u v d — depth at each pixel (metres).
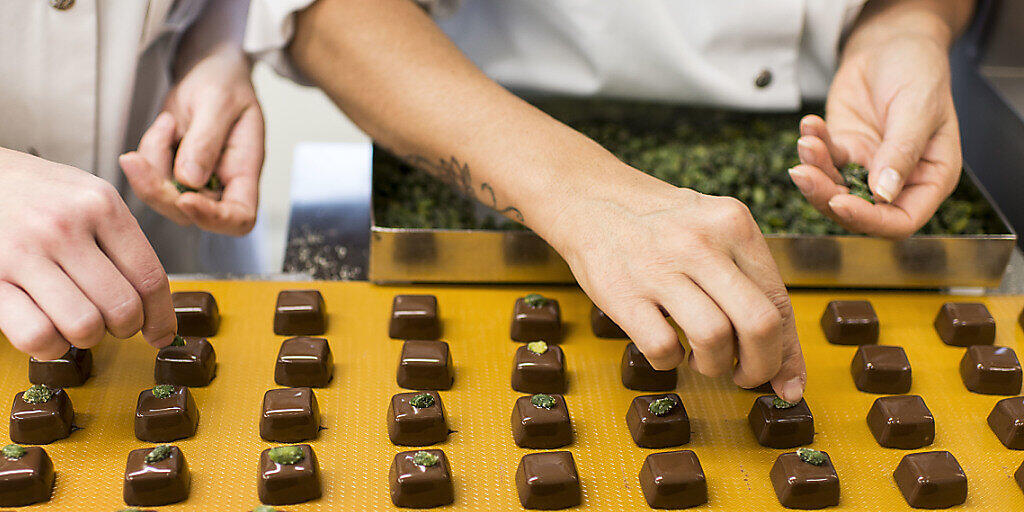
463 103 0.73
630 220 0.65
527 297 0.72
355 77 0.76
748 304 0.61
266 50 0.78
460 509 0.63
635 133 0.90
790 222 0.80
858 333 0.72
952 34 0.84
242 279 0.76
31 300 0.61
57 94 0.79
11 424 0.64
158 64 0.83
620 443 0.66
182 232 0.90
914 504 0.63
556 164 0.69
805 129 0.72
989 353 0.70
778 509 0.63
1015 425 0.66
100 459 0.64
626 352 0.69
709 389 0.69
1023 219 0.84
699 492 0.63
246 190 0.74
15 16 0.76
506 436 0.66
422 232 0.73
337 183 0.88
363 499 0.63
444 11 0.84
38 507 0.61
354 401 0.68
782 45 0.87
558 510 0.63
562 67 0.90
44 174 0.63
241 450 0.65
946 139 0.74
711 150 0.87
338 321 0.73
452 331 0.72
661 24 0.86
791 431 0.66
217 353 0.70
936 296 0.76
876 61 0.79
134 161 0.71
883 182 0.70
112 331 0.62
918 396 0.67
